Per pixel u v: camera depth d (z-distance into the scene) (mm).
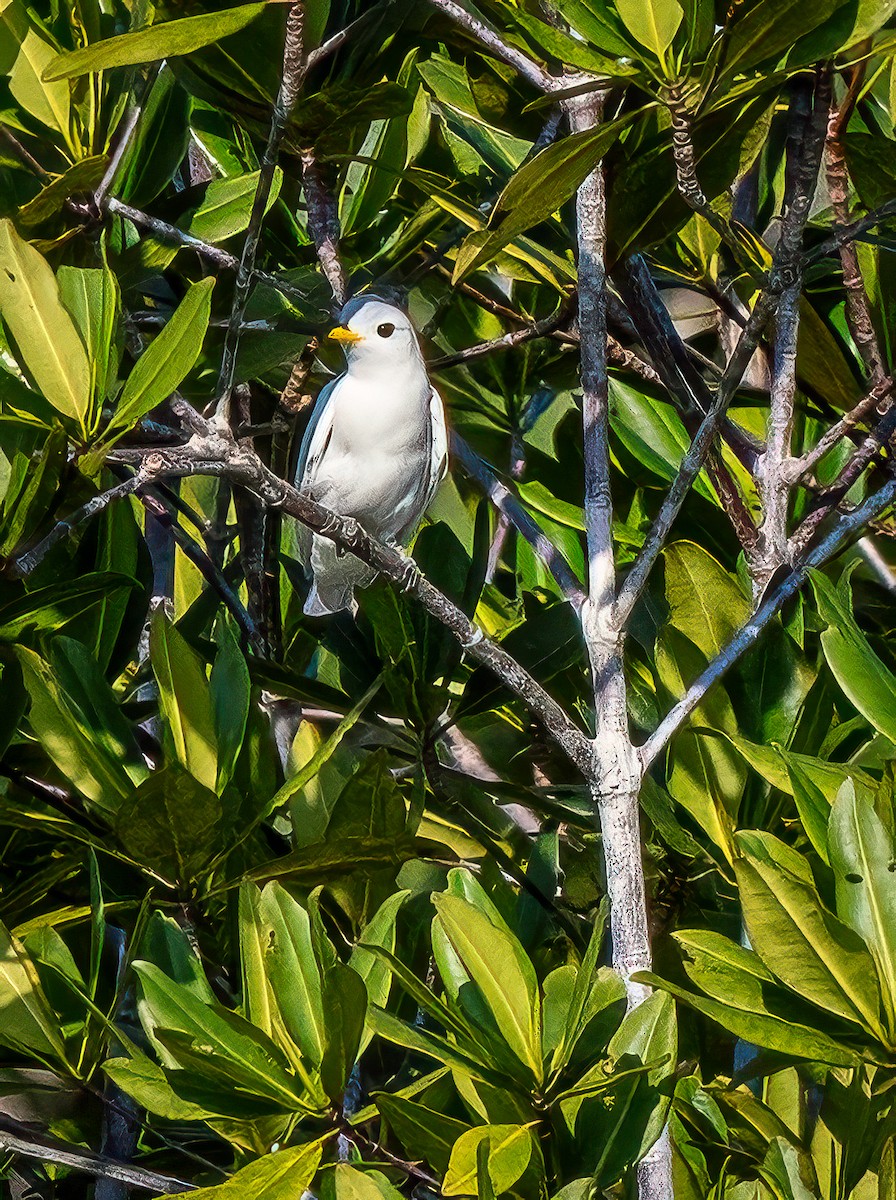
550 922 8109
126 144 7770
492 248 5699
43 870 6988
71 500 7309
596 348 6422
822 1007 5184
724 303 8578
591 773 5988
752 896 5074
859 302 6988
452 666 7910
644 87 5387
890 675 5633
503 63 8062
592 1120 5309
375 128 9328
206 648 8656
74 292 6152
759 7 5078
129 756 7039
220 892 6855
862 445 6930
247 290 5758
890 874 5191
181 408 6039
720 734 6234
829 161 6902
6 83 7773
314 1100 5387
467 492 11289
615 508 9102
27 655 6711
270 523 9031
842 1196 5750
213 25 5250
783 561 6672
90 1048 6258
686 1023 7551
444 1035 7484
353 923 7332
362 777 6715
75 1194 8242
